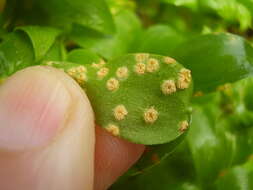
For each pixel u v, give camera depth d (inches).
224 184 2.4
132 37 2.6
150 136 1.9
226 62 2.2
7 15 2.4
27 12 2.4
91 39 2.4
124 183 2.4
